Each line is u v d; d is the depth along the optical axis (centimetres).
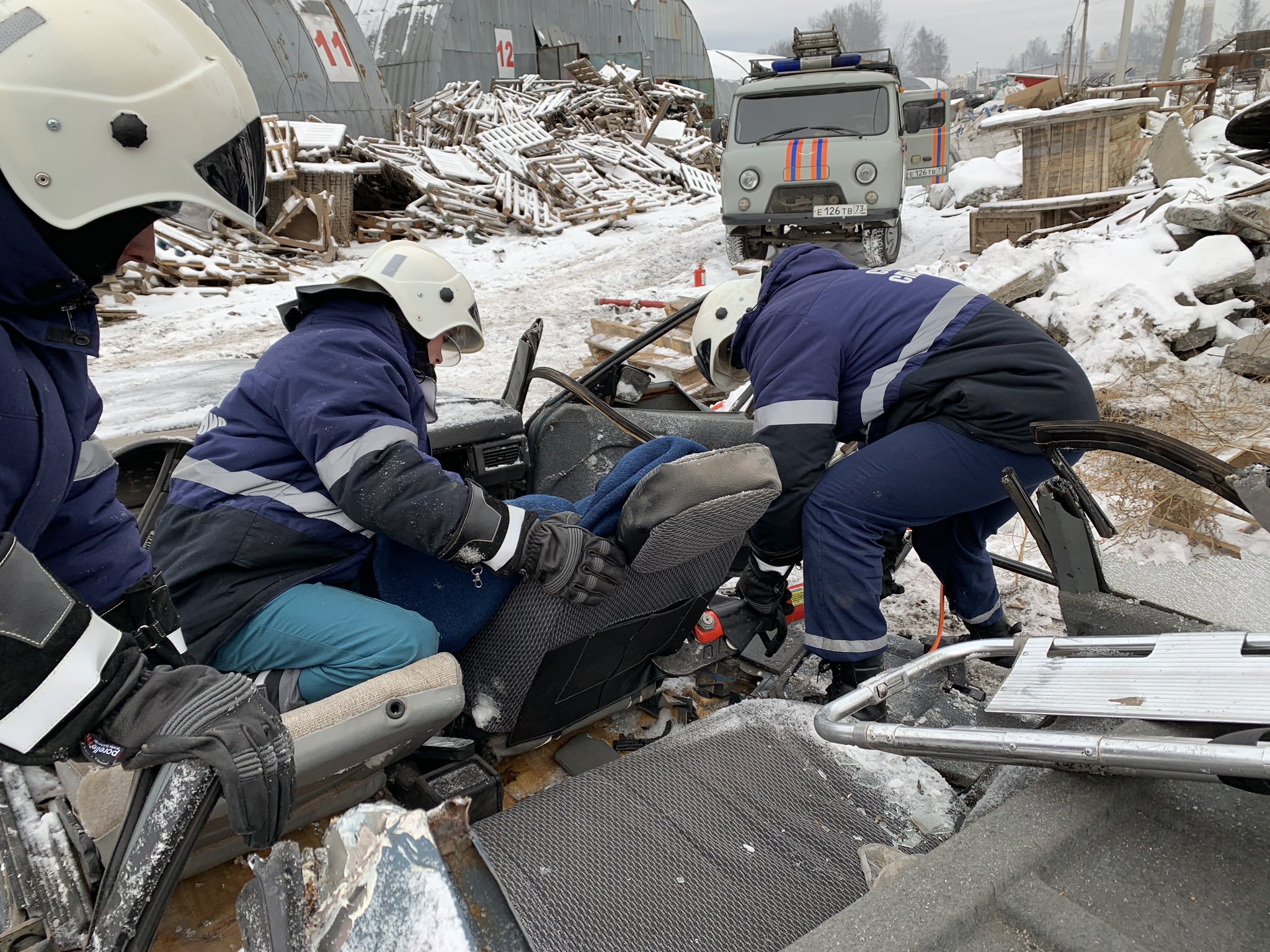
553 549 175
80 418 137
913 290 236
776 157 1007
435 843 112
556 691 205
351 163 1370
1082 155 870
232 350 800
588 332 862
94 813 164
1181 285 526
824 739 156
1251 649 124
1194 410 439
